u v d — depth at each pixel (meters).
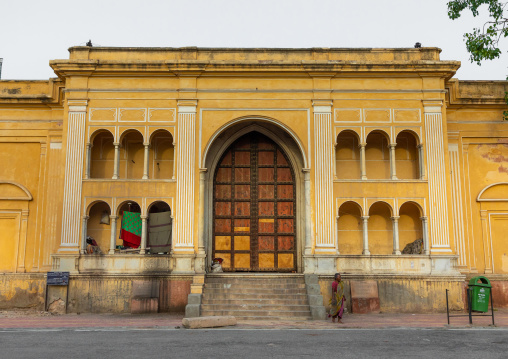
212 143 20.06
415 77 20.17
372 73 20.06
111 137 21.03
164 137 21.16
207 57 20.44
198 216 19.16
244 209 21.31
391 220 20.45
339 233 20.58
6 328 13.99
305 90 20.11
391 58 20.52
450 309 18.44
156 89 20.03
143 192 19.34
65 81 20.41
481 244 21.22
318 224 19.11
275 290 17.69
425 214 19.28
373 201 19.41
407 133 20.77
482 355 9.82
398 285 18.62
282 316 16.38
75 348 10.55
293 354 9.88
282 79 20.17
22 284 20.34
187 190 19.28
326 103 19.94
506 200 21.41
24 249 20.83
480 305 18.31
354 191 19.44
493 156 21.98
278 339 11.86
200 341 11.51
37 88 22.05
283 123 19.89
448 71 19.95
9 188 21.34
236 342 11.37
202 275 18.30
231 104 19.98
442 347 10.73
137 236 19.84
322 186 19.39
